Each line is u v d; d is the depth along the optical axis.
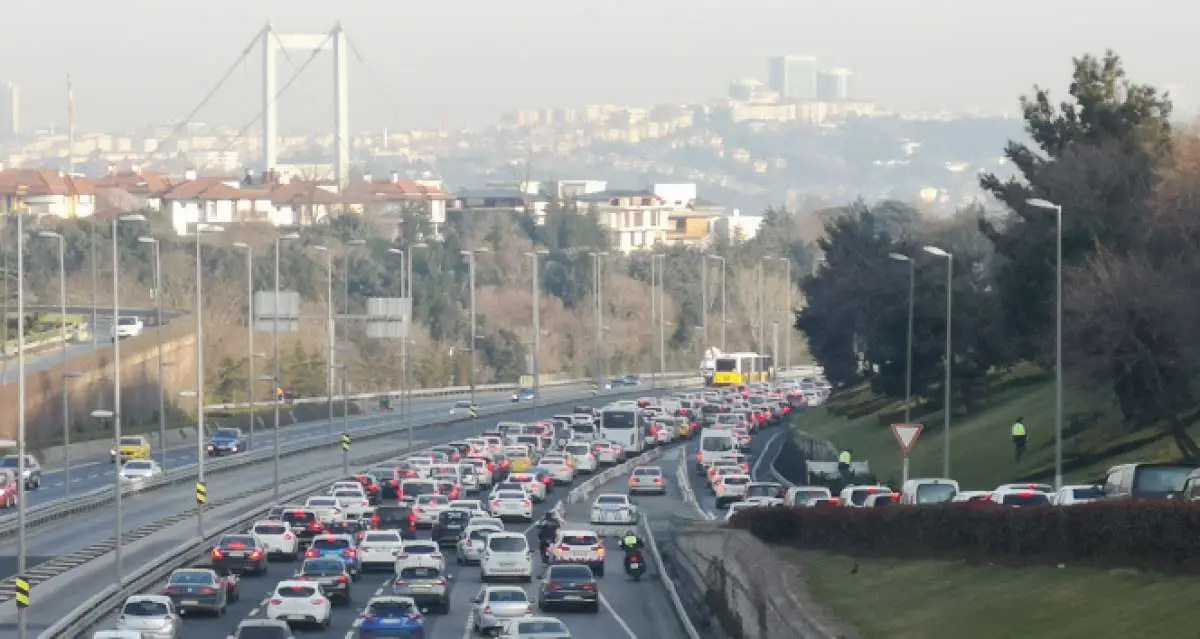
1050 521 129.00
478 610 169.12
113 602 178.62
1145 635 100.75
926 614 124.06
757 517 183.50
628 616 183.25
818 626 128.00
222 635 161.75
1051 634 107.56
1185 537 112.69
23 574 165.88
